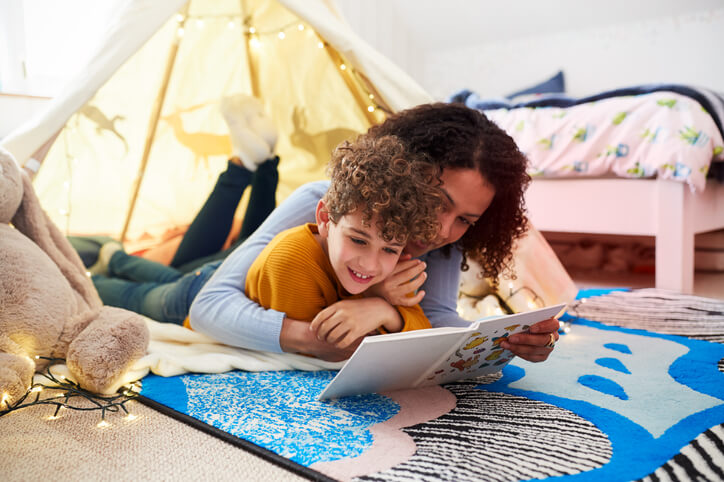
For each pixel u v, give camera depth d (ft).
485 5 12.35
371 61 4.91
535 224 7.54
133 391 3.13
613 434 2.57
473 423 2.70
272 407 2.88
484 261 3.94
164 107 6.26
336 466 2.24
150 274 5.25
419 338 2.66
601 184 7.08
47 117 4.41
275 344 3.39
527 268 4.95
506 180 3.32
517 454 2.36
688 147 6.44
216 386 3.20
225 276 3.69
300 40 6.25
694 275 8.30
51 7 7.95
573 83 12.30
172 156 6.42
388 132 3.38
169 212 6.41
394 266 3.04
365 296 3.45
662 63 11.43
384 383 2.99
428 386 3.26
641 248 8.80
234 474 2.22
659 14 11.28
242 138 6.28
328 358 3.49
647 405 2.96
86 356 3.09
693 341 4.41
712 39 10.91
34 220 3.90
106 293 4.99
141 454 2.39
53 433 2.61
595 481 2.13
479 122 3.34
